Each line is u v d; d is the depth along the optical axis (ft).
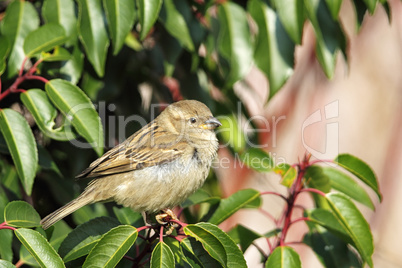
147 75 38.09
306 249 51.01
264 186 50.62
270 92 31.91
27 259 28.27
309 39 50.98
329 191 30.81
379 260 53.98
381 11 52.65
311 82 51.39
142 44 36.24
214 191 41.39
